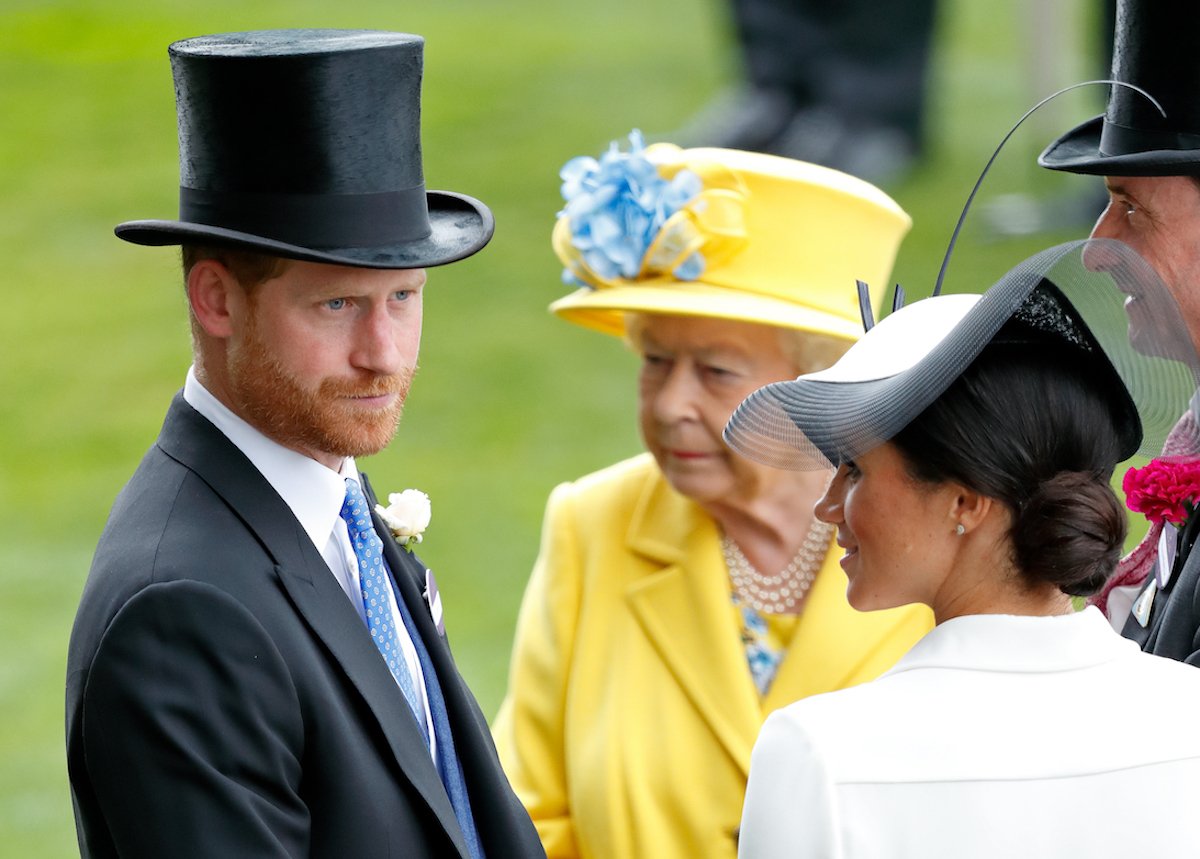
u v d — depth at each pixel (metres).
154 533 8.89
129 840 8.34
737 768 11.73
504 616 26.45
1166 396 8.14
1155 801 7.57
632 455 33.38
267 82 8.80
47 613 27.62
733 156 12.23
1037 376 7.65
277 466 9.41
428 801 9.12
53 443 34.88
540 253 43.59
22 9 65.00
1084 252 7.75
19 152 51.72
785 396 8.09
